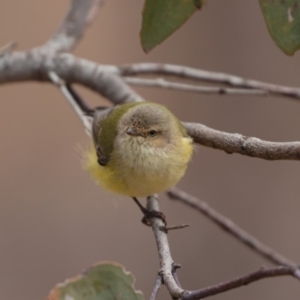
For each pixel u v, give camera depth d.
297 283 12.07
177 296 4.50
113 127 7.74
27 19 14.78
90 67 8.80
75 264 12.85
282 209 12.79
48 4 14.92
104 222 13.24
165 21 5.04
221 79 8.92
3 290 12.38
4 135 13.90
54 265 12.80
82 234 13.11
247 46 13.78
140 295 5.26
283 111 13.28
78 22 9.38
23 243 12.92
